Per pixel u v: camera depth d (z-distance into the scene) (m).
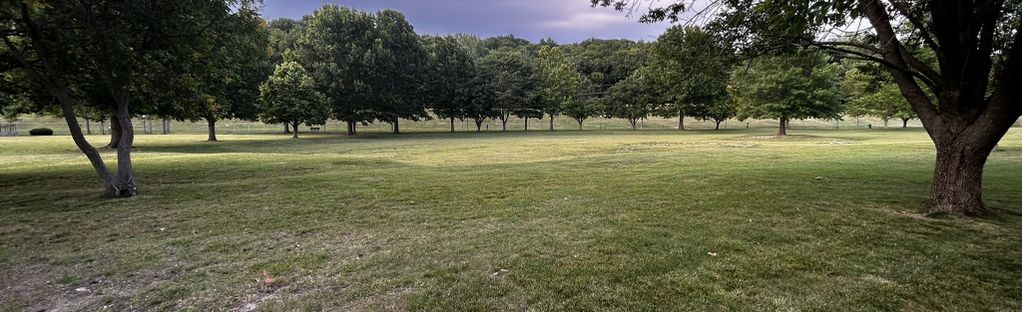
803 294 3.90
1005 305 3.66
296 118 40.66
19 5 7.80
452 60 55.56
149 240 6.12
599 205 7.81
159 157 19.02
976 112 6.50
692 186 9.61
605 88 78.00
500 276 4.45
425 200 8.73
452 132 53.19
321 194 9.55
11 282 4.64
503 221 6.84
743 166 13.63
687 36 8.13
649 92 57.88
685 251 5.06
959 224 6.06
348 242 5.86
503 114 59.66
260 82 44.28
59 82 9.18
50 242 6.09
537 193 9.28
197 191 10.25
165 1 9.13
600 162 15.92
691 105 53.28
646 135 40.75
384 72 48.28
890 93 30.97
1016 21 7.15
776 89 34.69
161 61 10.80
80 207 8.52
